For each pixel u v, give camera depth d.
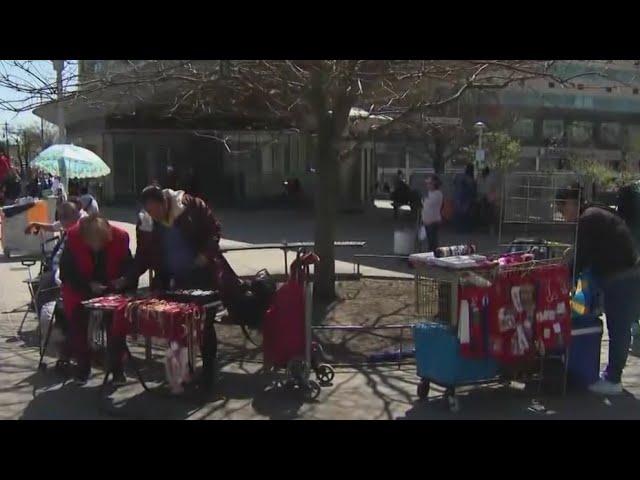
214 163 25.25
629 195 5.70
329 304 8.05
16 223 12.14
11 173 21.83
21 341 6.69
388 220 20.20
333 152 8.12
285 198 25.14
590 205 5.25
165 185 22.56
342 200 23.62
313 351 5.44
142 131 24.39
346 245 8.99
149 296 5.08
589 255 5.04
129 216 21.02
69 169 12.74
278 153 24.92
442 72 7.05
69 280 5.29
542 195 5.84
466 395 5.15
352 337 6.70
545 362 5.16
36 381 5.45
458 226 16.69
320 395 5.11
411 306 7.96
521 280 4.78
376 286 9.29
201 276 5.39
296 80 7.61
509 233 14.66
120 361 5.23
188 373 4.81
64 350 5.55
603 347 6.56
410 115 8.54
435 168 20.75
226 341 6.60
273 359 5.20
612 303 5.11
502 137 25.12
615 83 10.46
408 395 5.13
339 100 7.82
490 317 4.68
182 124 22.92
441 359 4.78
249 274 10.11
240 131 23.38
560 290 4.93
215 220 5.50
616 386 5.20
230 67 6.91
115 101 8.45
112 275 5.40
